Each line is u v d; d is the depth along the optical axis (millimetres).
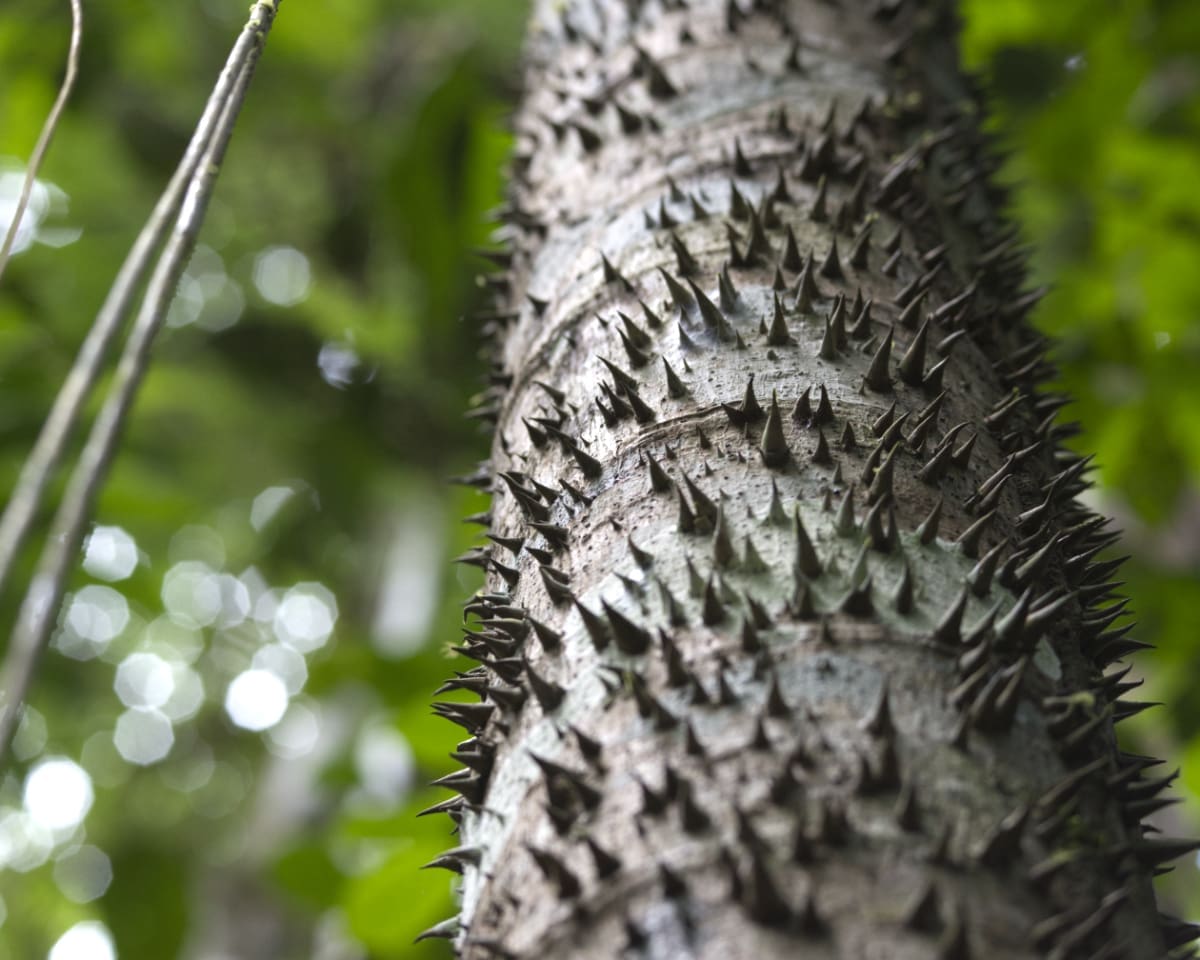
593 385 1533
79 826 6672
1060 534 1509
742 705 1393
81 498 1301
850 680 1396
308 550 4871
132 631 5711
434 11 4203
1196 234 3176
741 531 1445
